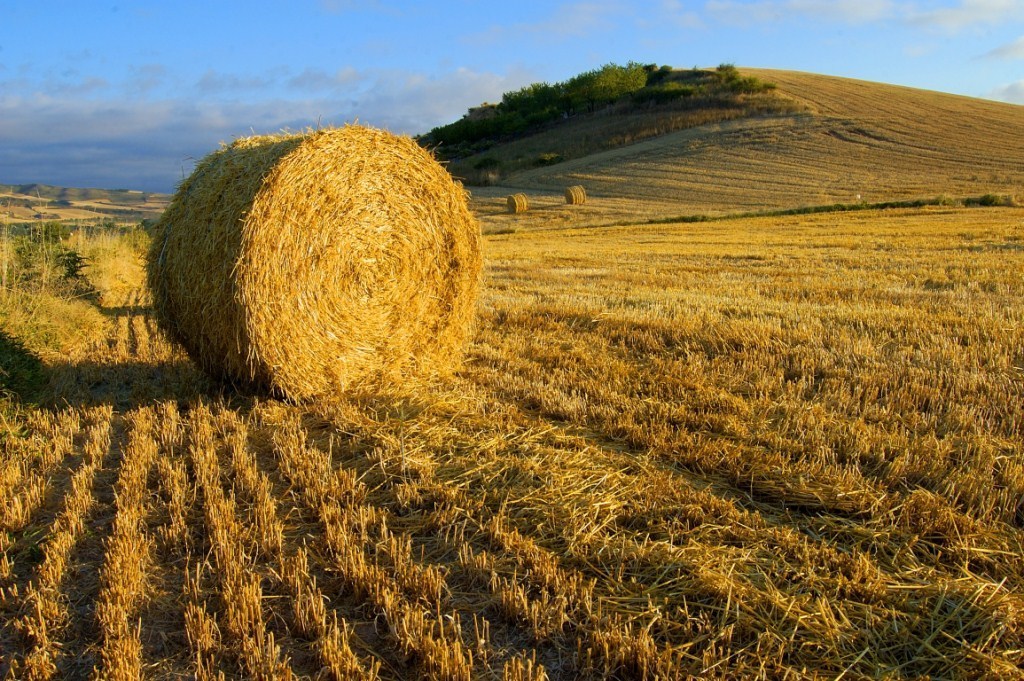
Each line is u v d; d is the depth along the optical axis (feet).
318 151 20.06
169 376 23.88
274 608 11.30
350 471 15.88
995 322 27.14
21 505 14.28
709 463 15.81
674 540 12.84
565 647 10.41
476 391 21.79
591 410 19.45
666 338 27.86
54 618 10.91
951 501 13.78
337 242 20.70
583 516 13.51
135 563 12.12
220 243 19.40
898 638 10.33
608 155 188.55
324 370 20.97
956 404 18.66
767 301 35.24
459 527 13.50
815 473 15.05
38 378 22.67
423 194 22.98
